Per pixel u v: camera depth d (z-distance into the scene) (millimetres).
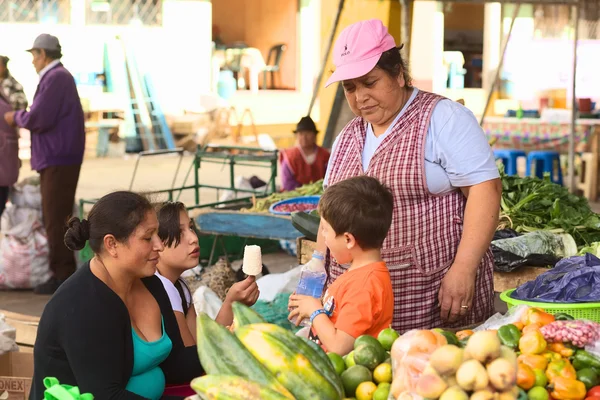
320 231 3475
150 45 17500
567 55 16359
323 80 9523
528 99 17828
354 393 2227
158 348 2842
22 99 7195
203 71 18000
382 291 2758
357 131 3307
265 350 2121
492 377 1870
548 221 5391
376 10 8695
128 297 2846
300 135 8000
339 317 2736
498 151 11953
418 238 3135
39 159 6820
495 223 3094
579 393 2092
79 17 16969
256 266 3191
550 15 17312
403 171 3105
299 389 2088
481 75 21484
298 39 23203
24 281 7074
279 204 6371
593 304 2984
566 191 5832
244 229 5879
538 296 3172
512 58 18094
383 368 2215
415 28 19297
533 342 2219
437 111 3104
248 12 24156
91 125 16078
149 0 17516
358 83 3072
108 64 16922
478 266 3156
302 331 3135
